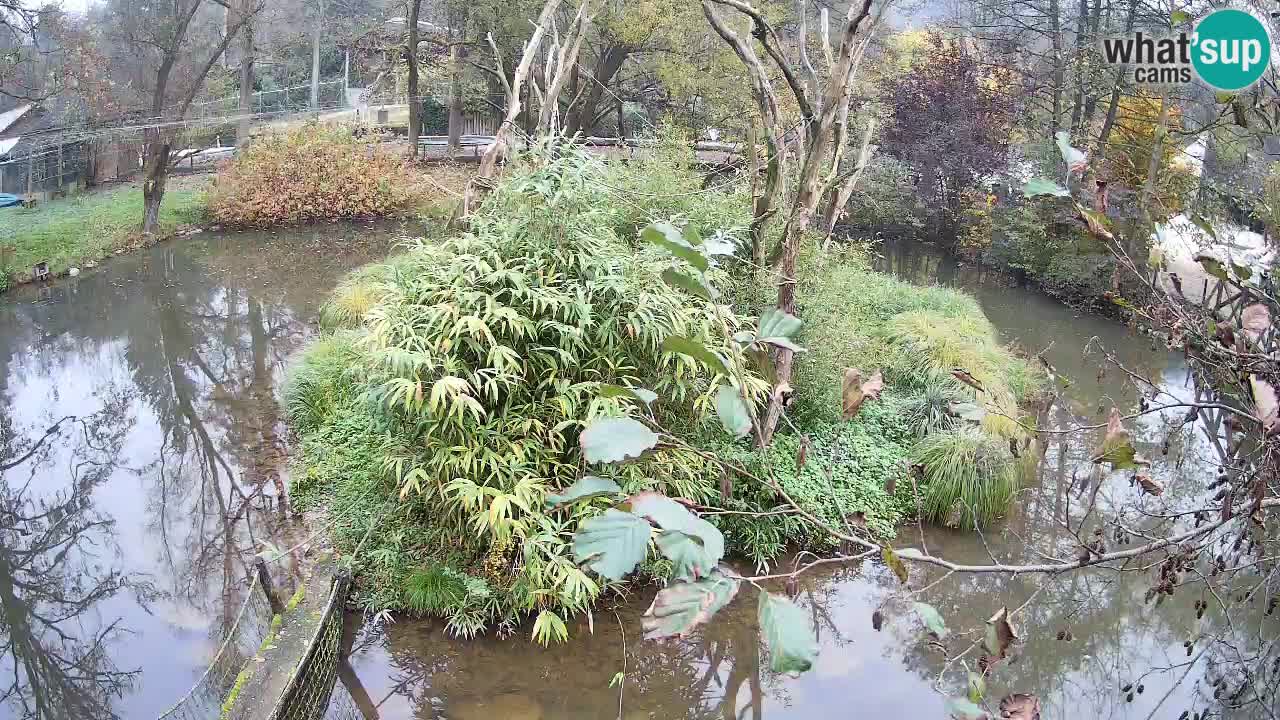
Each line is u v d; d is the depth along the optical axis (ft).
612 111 76.74
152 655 19.86
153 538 23.93
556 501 4.64
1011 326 42.50
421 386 18.67
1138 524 22.81
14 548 23.93
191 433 29.86
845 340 26.61
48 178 57.93
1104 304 43.80
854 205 57.57
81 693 18.78
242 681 16.16
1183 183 38.32
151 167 53.26
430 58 76.74
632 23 55.01
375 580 20.13
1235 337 8.34
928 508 24.04
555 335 19.86
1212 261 8.38
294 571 20.75
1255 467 9.01
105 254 49.21
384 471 20.02
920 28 76.13
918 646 20.03
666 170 29.91
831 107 22.34
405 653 18.67
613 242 21.98
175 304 42.80
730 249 7.68
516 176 20.98
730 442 22.36
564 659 18.65
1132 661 19.42
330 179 59.67
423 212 59.72
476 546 19.74
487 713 17.30
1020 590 21.81
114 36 53.06
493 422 19.36
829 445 25.14
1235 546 10.68
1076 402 32.27
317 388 29.53
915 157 55.21
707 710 17.99
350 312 35.45
